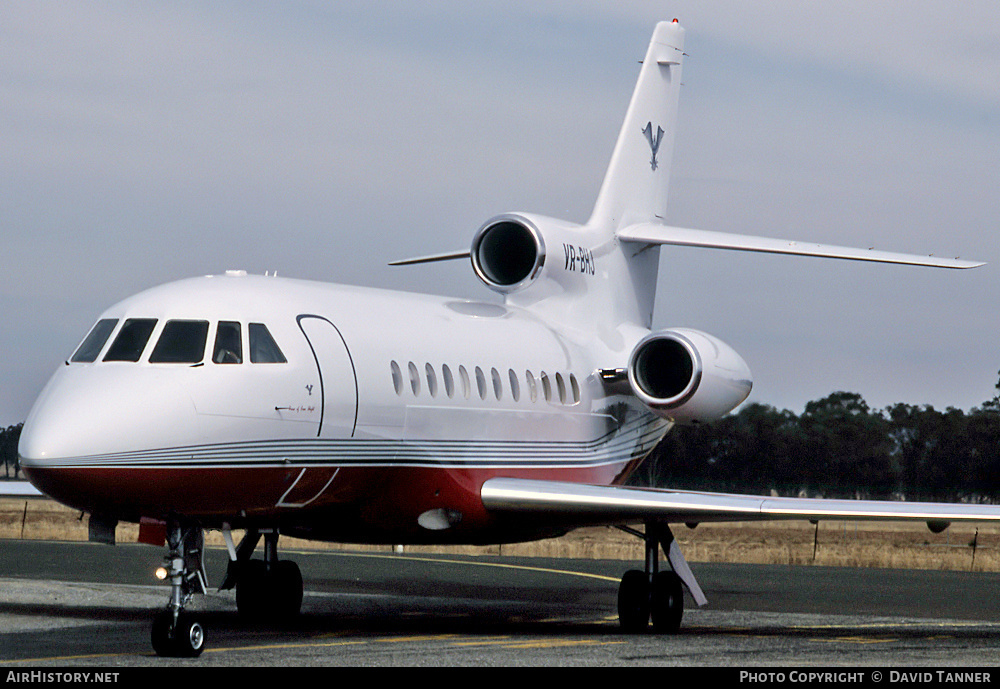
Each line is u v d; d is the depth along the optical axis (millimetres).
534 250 74812
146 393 49969
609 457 75125
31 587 76812
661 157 83875
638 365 68188
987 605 81625
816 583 99625
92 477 47656
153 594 75938
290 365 54281
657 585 63906
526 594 85625
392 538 63719
